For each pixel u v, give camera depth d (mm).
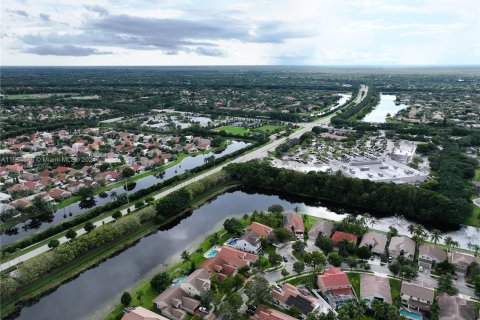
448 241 189125
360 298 154375
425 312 148375
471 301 151125
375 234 198000
